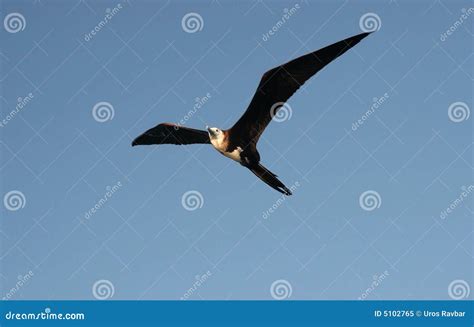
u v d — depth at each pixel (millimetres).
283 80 13555
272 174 14312
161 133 15391
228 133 14164
